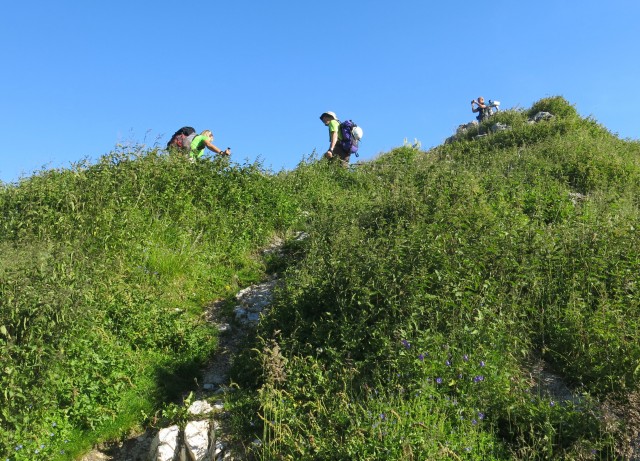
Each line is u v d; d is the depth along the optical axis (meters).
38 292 7.70
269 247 12.17
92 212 11.01
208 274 10.77
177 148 14.20
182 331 8.79
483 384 6.08
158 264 10.40
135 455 7.04
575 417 5.75
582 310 7.29
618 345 6.41
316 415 6.32
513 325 6.94
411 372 6.28
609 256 8.03
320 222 11.74
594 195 12.12
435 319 6.97
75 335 7.71
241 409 6.84
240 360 7.93
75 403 7.25
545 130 19.27
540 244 8.30
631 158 15.79
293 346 7.40
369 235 9.94
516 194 10.92
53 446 6.94
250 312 9.67
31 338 7.23
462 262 7.73
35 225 10.61
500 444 5.62
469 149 19.34
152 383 8.00
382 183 14.47
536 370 6.75
